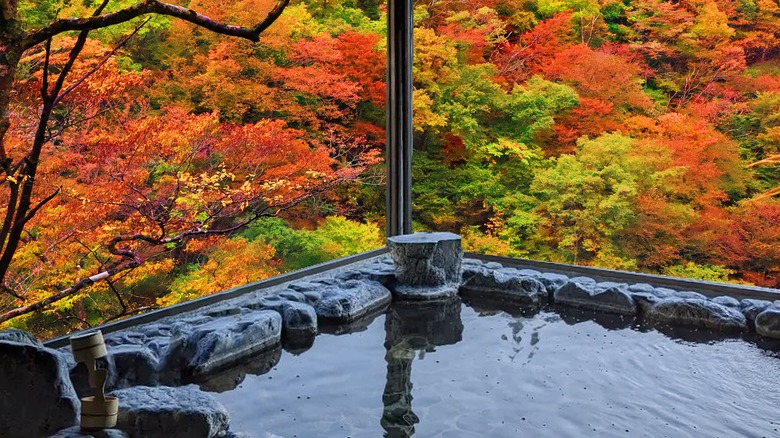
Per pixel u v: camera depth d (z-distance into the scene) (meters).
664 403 2.93
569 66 9.98
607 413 2.82
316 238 8.80
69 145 5.66
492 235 10.54
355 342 3.74
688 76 10.12
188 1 8.45
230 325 3.45
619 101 10.04
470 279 4.81
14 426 2.30
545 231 9.83
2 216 5.46
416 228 10.84
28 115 5.07
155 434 2.32
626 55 10.31
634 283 4.79
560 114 10.16
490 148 9.91
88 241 5.95
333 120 9.78
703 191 9.52
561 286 4.54
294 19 8.70
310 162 7.91
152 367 3.07
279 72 8.57
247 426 2.67
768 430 2.68
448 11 10.46
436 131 10.05
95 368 2.22
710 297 4.36
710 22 9.86
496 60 10.52
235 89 8.49
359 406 2.88
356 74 9.19
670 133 9.62
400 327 4.01
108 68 5.54
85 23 1.88
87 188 5.88
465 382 3.16
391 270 4.86
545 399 2.96
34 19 7.02
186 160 6.49
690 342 3.74
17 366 2.30
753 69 9.97
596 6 10.55
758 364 3.39
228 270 7.68
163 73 8.52
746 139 9.73
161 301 7.41
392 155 5.35
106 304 7.20
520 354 3.55
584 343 3.72
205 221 6.45
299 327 3.81
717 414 2.82
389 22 5.15
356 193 10.03
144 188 6.25
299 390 3.05
